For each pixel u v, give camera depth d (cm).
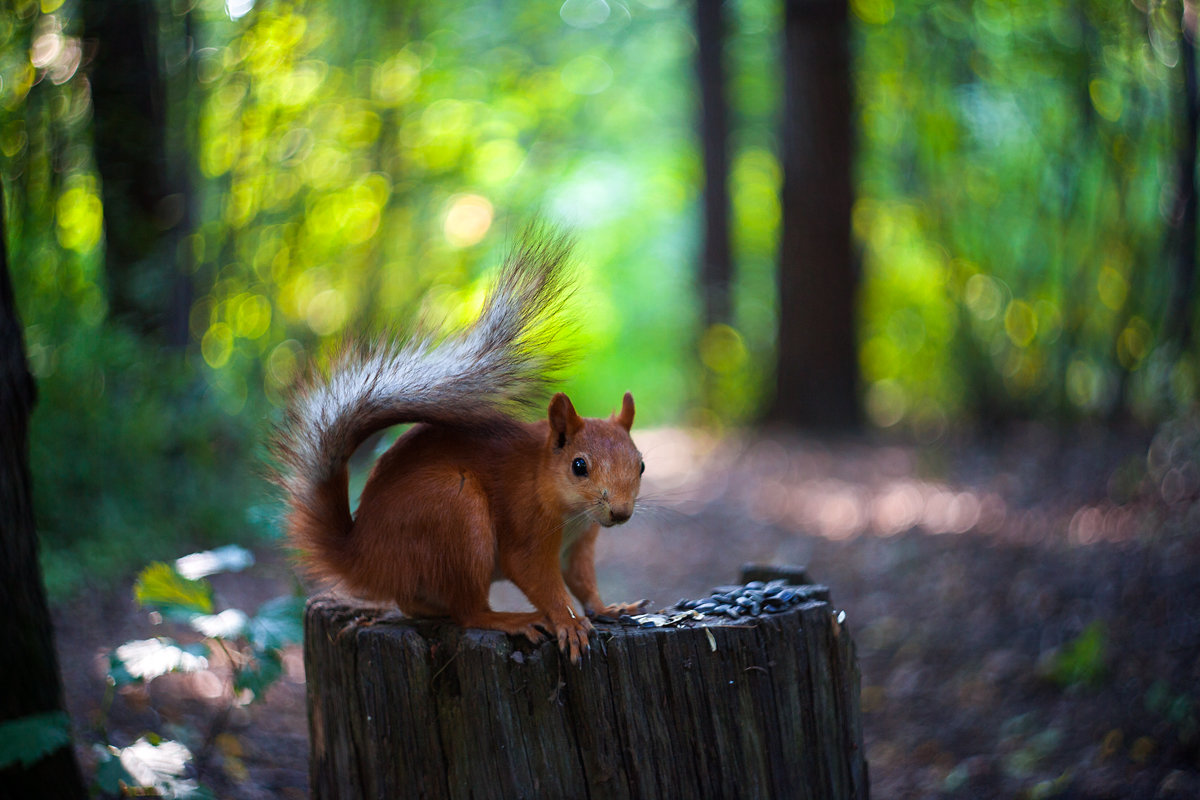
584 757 471
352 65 1555
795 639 490
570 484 496
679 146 3192
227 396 1325
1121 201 1477
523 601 1129
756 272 2903
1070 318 1625
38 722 494
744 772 477
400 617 524
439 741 483
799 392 2164
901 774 805
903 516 1445
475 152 1806
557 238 510
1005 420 1823
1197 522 1038
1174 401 1280
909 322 2323
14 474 531
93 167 1299
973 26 1822
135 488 1145
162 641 580
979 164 1908
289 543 546
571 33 2762
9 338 532
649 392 3155
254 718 842
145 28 1258
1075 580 1027
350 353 524
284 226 1485
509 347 498
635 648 471
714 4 2553
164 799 554
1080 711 815
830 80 2062
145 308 1283
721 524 1559
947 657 976
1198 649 812
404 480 501
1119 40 1423
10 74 1130
